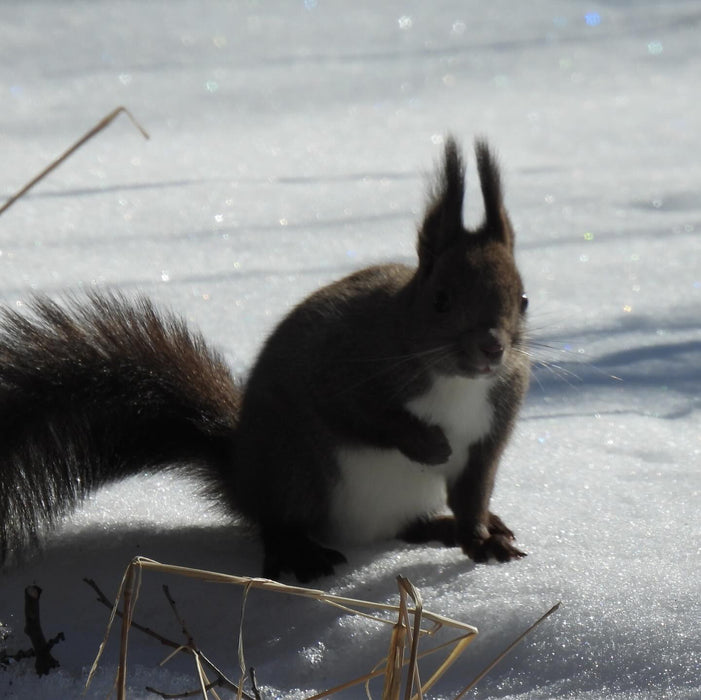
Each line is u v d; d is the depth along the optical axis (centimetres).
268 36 2931
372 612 668
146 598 699
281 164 1878
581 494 845
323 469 783
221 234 1465
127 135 2077
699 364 1128
